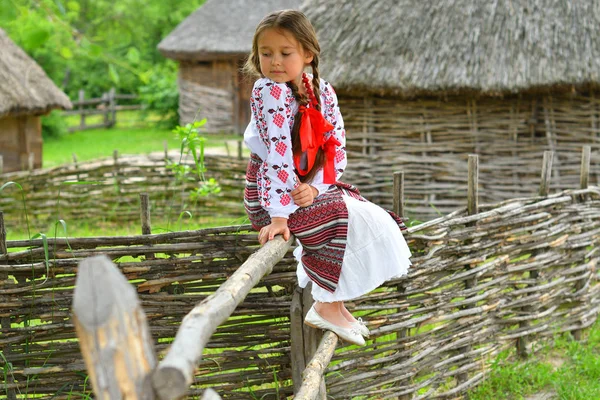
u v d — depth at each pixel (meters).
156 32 28.55
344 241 2.96
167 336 3.42
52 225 8.84
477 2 8.54
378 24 8.64
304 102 2.82
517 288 4.55
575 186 8.35
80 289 1.37
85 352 1.38
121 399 1.37
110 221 8.96
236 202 9.00
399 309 3.86
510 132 8.47
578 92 8.26
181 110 22.28
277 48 2.71
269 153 2.77
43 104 13.00
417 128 8.56
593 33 8.10
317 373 2.82
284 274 3.46
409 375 3.87
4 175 8.74
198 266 3.39
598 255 5.29
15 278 3.27
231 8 21.77
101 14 18.80
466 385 4.20
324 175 2.95
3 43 13.66
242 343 3.54
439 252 3.93
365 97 8.63
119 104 29.36
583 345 5.04
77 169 8.97
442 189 8.58
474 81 7.99
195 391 3.50
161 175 9.03
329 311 3.19
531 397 4.29
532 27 8.22
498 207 4.41
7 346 3.31
